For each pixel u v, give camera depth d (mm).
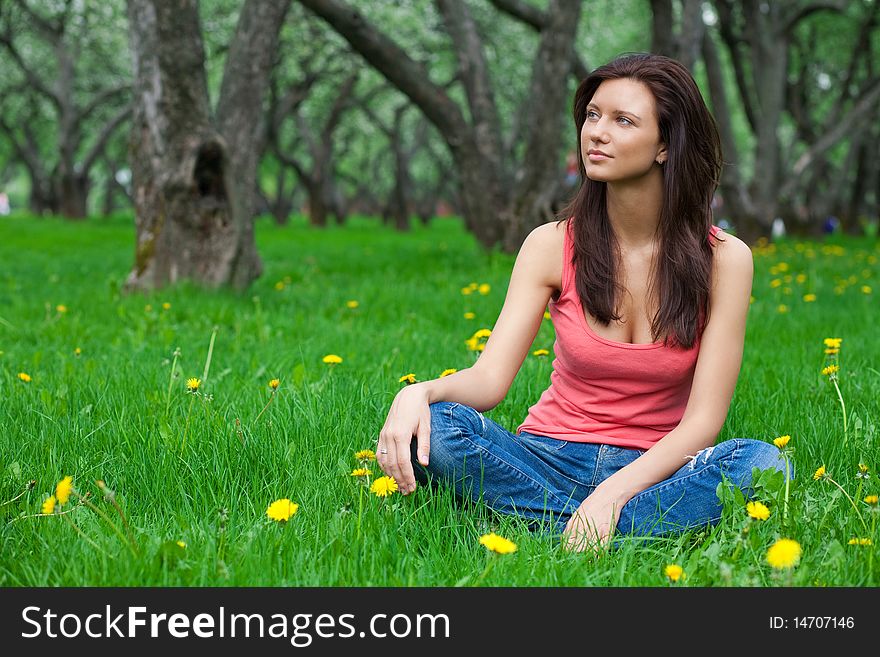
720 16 25016
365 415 4395
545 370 5516
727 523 3039
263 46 10977
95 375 5285
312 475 3535
